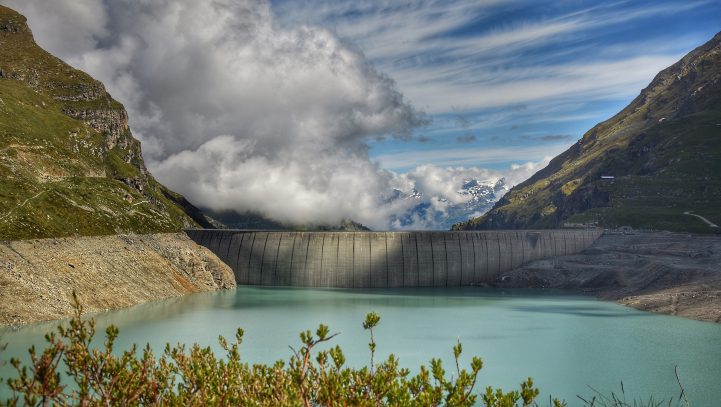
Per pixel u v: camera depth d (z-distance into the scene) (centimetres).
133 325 14812
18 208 18488
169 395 2827
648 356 12331
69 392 6175
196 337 13575
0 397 7425
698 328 15488
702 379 10475
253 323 15962
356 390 2712
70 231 19412
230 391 2889
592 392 9750
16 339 11875
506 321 16938
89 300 16612
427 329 15650
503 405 2812
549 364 11700
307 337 2873
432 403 2708
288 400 2692
